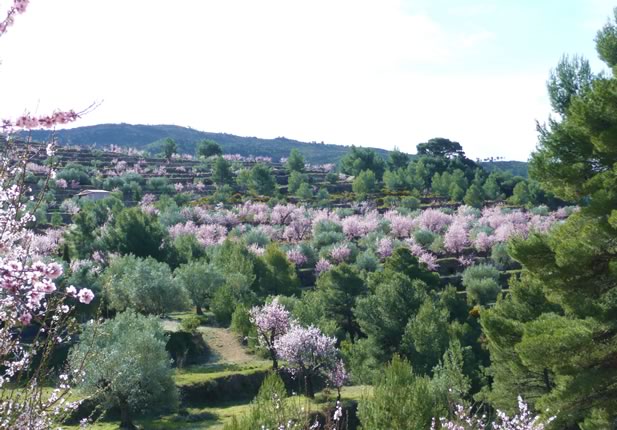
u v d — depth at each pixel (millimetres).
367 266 78375
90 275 50906
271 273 70500
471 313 54281
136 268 55031
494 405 27344
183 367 47906
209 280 62156
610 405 16828
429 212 112500
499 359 26422
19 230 6945
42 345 6852
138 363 35062
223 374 44750
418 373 42250
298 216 115500
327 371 42094
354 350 48250
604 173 17266
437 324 44469
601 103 17000
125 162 186625
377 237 97938
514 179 157125
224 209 127188
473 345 45531
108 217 90500
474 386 37844
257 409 16375
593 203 16359
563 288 17359
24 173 6969
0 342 6137
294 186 163250
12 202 6883
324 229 105125
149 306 54531
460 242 93750
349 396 39344
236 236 101062
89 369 32125
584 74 20094
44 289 5828
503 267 85125
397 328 46844
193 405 41625
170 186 151000
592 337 16734
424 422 19750
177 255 73500
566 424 17266
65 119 6352
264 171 155000
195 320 55250
